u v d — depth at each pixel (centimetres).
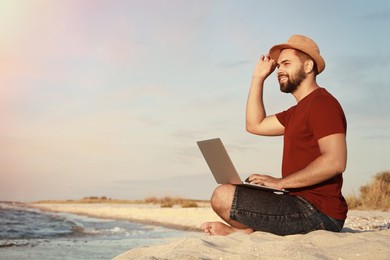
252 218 400
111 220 1605
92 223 1448
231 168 401
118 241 938
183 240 372
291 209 395
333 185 401
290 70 425
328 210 394
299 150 408
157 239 973
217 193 411
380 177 1761
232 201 404
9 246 851
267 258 320
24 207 3067
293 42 427
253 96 494
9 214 1977
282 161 427
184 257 321
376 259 309
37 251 788
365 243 344
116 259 366
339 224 400
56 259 702
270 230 401
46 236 1047
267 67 495
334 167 379
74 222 1453
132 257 365
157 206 2641
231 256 325
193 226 1239
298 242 353
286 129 425
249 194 404
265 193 404
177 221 1392
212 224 418
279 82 435
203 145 415
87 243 905
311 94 413
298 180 389
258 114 487
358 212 1326
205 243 361
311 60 424
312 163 387
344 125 399
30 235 1062
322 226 393
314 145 401
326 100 399
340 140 385
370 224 861
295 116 416
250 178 415
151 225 1325
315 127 393
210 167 423
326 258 317
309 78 425
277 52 451
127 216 1759
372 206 1595
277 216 395
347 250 332
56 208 2733
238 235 391
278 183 397
